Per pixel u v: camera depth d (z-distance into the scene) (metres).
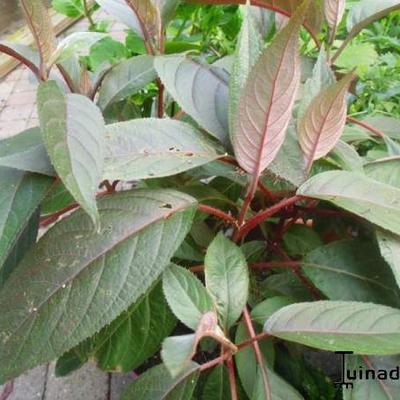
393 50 1.00
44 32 0.45
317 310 0.40
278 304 0.48
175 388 0.44
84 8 0.90
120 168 0.39
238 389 0.51
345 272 0.49
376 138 0.64
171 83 0.47
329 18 0.62
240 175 0.54
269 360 0.49
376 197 0.42
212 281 0.44
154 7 0.56
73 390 0.79
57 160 0.30
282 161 0.46
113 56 0.78
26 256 0.39
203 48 0.84
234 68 0.43
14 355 0.36
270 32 0.68
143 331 0.50
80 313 0.37
